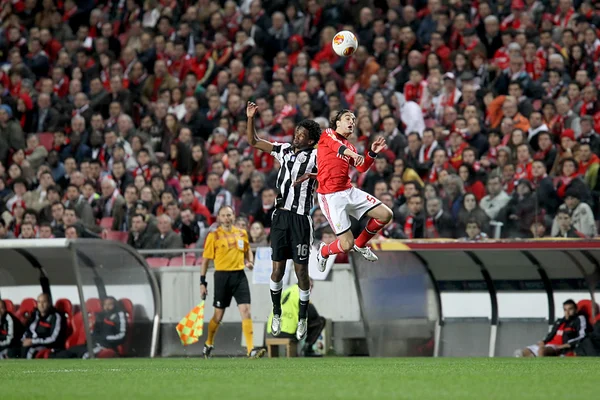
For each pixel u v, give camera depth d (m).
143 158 65.69
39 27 84.25
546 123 59.38
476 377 25.50
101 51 80.75
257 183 59.25
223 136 66.69
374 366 33.62
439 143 58.81
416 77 65.38
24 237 60.91
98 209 63.88
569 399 18.48
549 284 48.34
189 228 57.66
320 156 33.75
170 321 54.44
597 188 53.12
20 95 76.12
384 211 33.66
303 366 34.06
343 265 51.59
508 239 45.97
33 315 53.53
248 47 75.12
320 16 75.25
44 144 74.50
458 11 70.62
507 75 64.31
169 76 74.81
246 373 28.42
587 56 63.38
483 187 50.25
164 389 21.62
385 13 74.19
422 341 50.38
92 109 74.00
